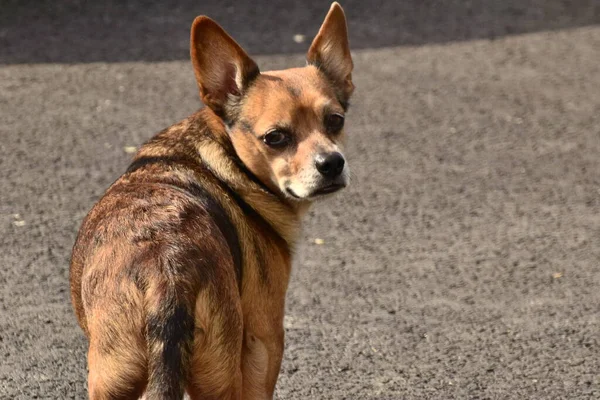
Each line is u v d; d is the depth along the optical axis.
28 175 8.85
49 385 5.77
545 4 15.00
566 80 12.16
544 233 8.36
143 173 4.84
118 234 4.30
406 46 13.07
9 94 10.76
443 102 11.33
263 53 12.27
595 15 14.59
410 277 7.50
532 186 9.32
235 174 5.07
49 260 7.36
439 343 6.50
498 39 13.49
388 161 9.73
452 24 14.00
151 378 3.94
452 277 7.52
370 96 11.40
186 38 12.84
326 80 5.63
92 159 9.28
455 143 10.25
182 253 4.18
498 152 10.09
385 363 6.23
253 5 14.24
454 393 5.90
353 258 7.78
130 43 12.55
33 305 6.68
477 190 9.20
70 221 8.02
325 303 7.02
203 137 5.14
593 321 6.85
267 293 4.88
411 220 8.53
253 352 4.78
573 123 10.89
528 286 7.40
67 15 13.36
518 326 6.76
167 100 10.90
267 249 4.95
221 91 5.29
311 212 8.60
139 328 4.05
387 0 14.83
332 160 5.16
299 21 13.66
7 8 13.41
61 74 11.43
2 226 7.86
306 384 5.95
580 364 6.26
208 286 4.19
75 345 6.21
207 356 4.22
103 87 11.15
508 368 6.20
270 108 5.21
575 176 9.59
